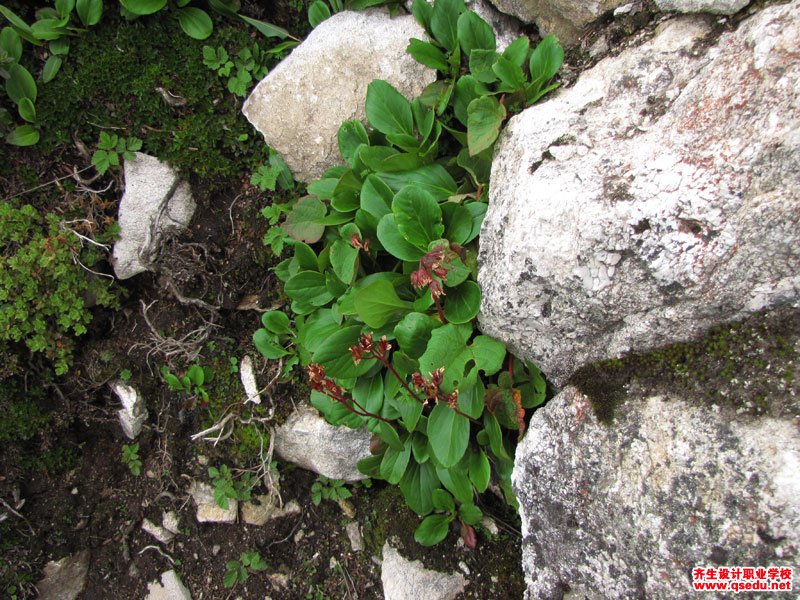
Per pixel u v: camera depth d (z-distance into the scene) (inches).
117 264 31.0
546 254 20.6
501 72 24.4
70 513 32.0
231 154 31.6
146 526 32.4
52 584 31.7
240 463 31.8
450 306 24.5
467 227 24.8
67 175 30.4
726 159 18.2
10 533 30.8
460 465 26.3
